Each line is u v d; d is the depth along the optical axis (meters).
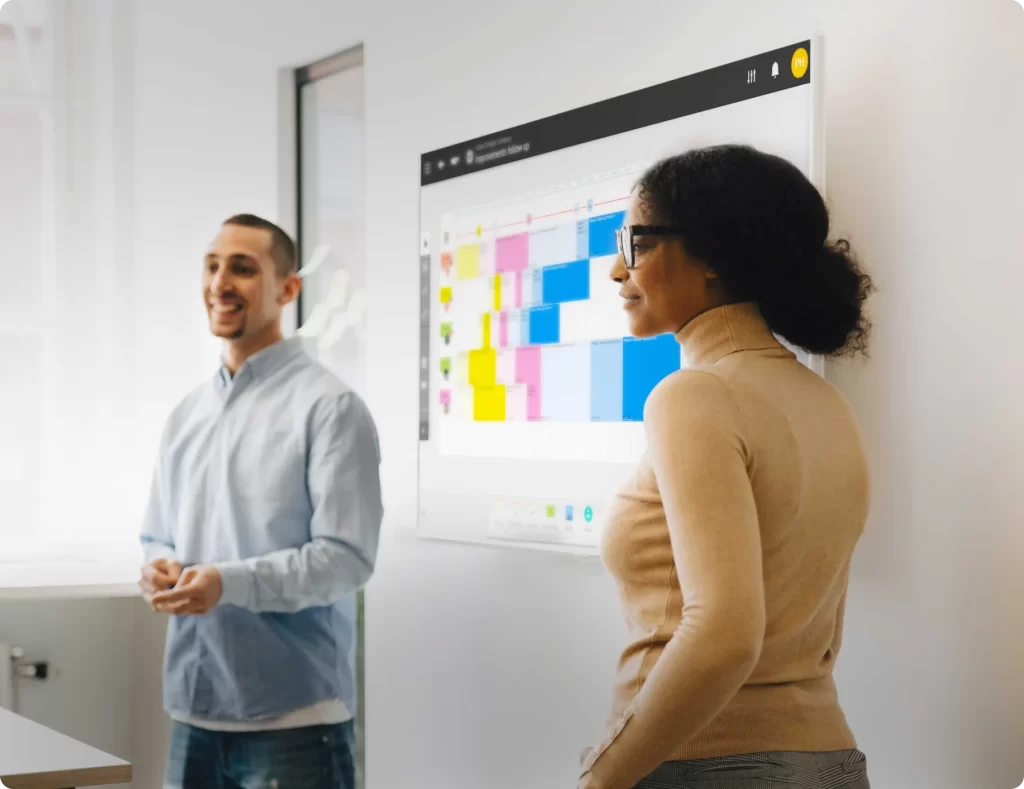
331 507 2.35
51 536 3.07
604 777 1.11
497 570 2.31
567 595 2.13
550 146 2.05
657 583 1.17
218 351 3.00
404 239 2.61
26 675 3.09
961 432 1.47
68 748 1.44
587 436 1.96
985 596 1.44
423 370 2.40
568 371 2.00
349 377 2.87
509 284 2.15
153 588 2.41
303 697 2.41
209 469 2.54
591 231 1.95
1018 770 1.40
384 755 2.63
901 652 1.54
